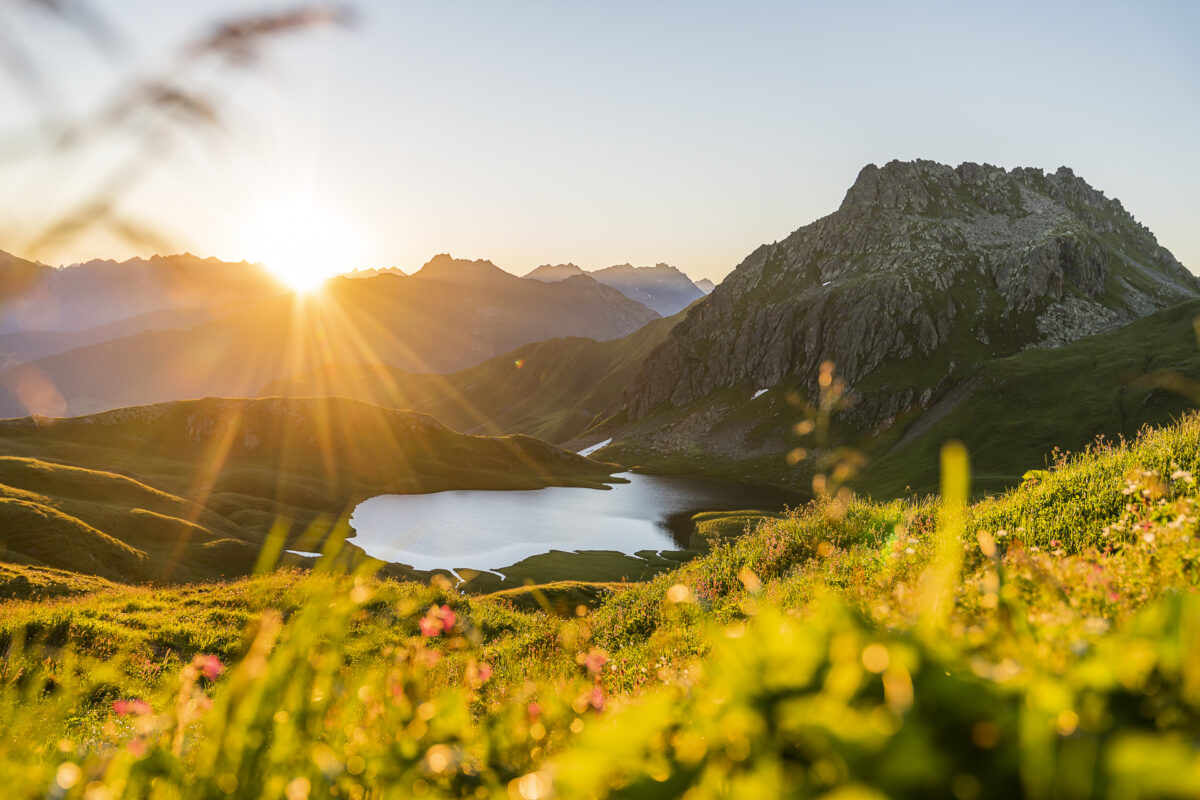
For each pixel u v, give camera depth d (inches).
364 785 54.1
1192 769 23.8
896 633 43.3
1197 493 184.7
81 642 629.3
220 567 2970.0
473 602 890.1
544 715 67.8
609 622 601.6
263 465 6392.7
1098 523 350.0
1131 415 6363.2
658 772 37.4
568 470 7815.0
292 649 54.4
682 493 6978.4
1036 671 39.9
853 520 649.6
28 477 3843.5
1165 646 33.4
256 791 50.8
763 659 36.9
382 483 6491.1
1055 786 27.2
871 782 28.7
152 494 3944.4
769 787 31.1
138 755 52.7
